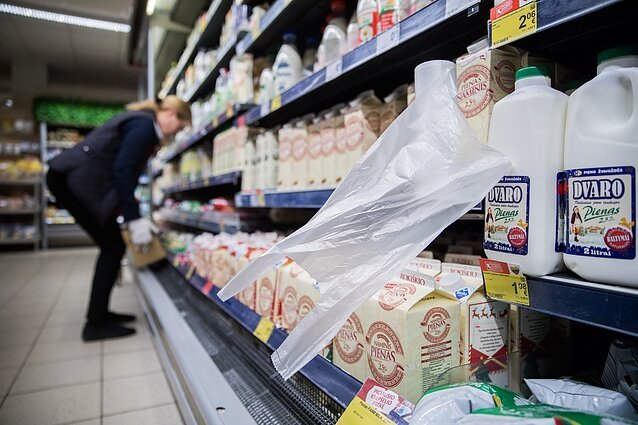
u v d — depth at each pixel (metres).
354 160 1.21
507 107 0.67
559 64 0.84
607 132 0.57
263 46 2.34
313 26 2.07
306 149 1.49
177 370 1.57
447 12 0.83
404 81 1.53
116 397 1.84
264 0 2.28
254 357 1.39
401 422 0.71
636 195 0.54
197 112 3.42
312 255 0.77
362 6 1.24
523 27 0.65
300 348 0.74
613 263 0.55
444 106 0.74
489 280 0.71
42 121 8.03
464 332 0.83
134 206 2.47
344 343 0.95
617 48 0.59
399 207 0.73
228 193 3.49
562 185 0.63
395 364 0.79
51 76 8.17
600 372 0.86
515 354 0.84
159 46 4.36
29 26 6.12
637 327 0.51
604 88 0.58
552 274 0.64
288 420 1.02
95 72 8.02
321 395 1.04
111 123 2.55
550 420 0.52
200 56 3.32
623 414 0.62
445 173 0.70
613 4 0.58
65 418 1.65
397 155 0.76
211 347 1.63
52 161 2.44
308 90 1.36
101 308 2.62
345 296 0.72
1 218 7.99
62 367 2.17
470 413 0.62
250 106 2.13
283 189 1.60
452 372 0.76
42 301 3.70
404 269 0.90
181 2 3.46
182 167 3.71
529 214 0.64
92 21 5.96
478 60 0.78
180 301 2.43
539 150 0.63
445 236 1.34
